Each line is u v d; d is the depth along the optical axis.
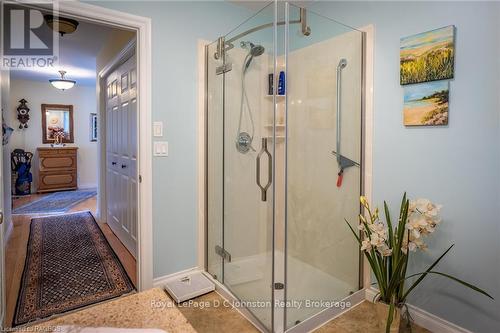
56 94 6.50
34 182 6.34
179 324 0.87
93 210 4.79
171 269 2.38
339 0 2.29
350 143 2.21
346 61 2.18
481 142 1.62
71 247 3.20
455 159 1.72
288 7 2.10
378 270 1.85
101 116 4.05
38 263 2.79
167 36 2.27
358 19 2.16
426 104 1.81
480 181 1.63
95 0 1.96
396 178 2.00
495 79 1.56
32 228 3.80
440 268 1.81
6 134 3.23
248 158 2.23
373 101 2.09
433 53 1.77
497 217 1.58
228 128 2.35
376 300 1.87
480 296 1.65
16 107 6.09
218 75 2.40
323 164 2.31
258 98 2.19
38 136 6.35
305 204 2.22
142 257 2.24
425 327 1.88
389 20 1.98
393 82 1.98
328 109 2.27
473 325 1.68
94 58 4.39
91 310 0.92
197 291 2.22
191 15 2.37
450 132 1.73
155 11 2.21
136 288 2.35
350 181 2.21
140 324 0.87
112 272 2.63
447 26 1.71
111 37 3.40
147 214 2.24
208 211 2.52
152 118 2.23
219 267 2.41
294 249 2.12
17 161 5.96
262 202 2.13
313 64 2.21
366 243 1.83
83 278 2.51
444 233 1.79
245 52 2.25
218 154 2.43
